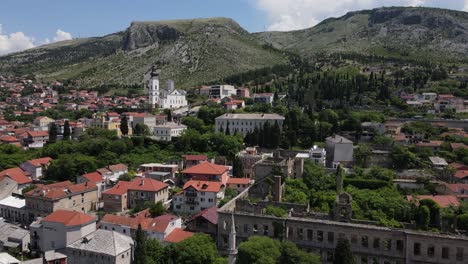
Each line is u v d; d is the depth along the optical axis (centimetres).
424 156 14725
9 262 8394
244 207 9650
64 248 9588
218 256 8119
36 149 18788
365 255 7700
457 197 11469
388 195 11400
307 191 11756
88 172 15200
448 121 19050
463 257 7044
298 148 17500
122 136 19662
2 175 14388
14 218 12219
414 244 7369
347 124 18288
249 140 18000
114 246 8106
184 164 15550
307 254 6706
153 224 9550
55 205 11488
